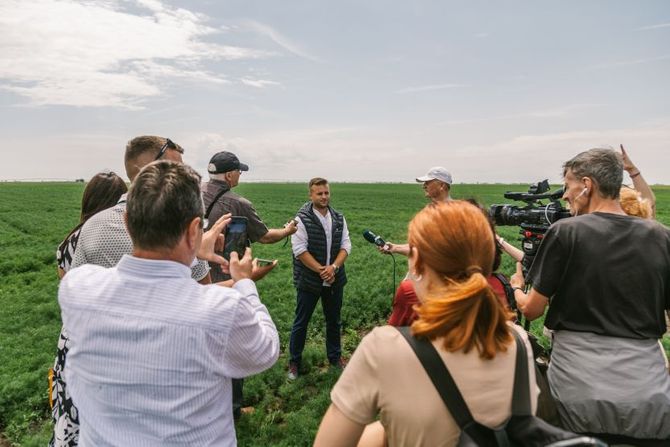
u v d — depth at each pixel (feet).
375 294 33.60
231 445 6.34
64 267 10.39
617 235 8.48
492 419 4.95
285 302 32.22
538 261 9.12
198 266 9.77
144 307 5.80
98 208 10.78
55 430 8.68
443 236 5.33
